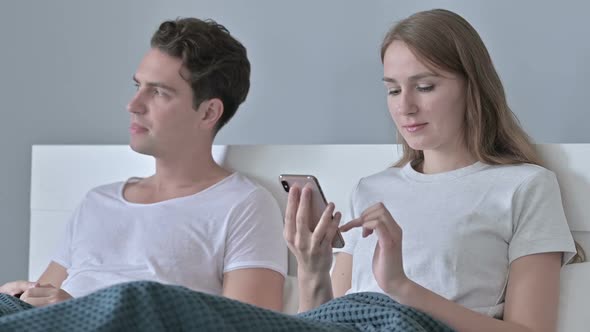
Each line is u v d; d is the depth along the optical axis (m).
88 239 2.03
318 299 1.56
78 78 2.57
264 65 2.33
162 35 1.96
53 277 2.08
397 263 1.45
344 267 1.82
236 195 1.96
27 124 2.63
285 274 1.95
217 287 1.93
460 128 1.71
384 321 1.36
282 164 2.05
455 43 1.66
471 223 1.64
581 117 1.97
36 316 1.06
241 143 2.36
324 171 2.00
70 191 2.30
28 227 2.62
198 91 1.94
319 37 2.25
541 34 2.01
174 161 2.00
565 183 1.74
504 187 1.65
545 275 1.57
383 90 2.17
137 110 1.94
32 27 2.62
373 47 2.18
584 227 1.72
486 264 1.62
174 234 1.94
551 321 1.55
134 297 1.09
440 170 1.74
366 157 1.95
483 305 1.61
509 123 1.73
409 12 2.14
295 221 1.54
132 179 2.13
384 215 1.44
